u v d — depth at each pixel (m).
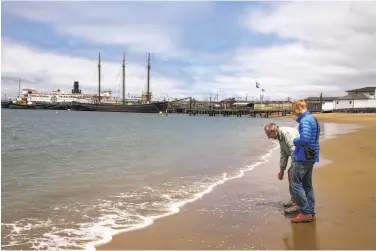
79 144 20.34
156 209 6.63
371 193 7.55
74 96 171.88
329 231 5.36
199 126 51.25
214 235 5.23
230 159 13.81
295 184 5.88
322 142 19.39
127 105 141.12
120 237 5.16
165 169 11.30
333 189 7.96
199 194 7.82
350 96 105.81
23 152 16.02
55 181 9.23
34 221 5.86
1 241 4.94
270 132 6.45
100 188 8.41
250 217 6.12
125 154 15.32
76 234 5.27
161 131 35.81
